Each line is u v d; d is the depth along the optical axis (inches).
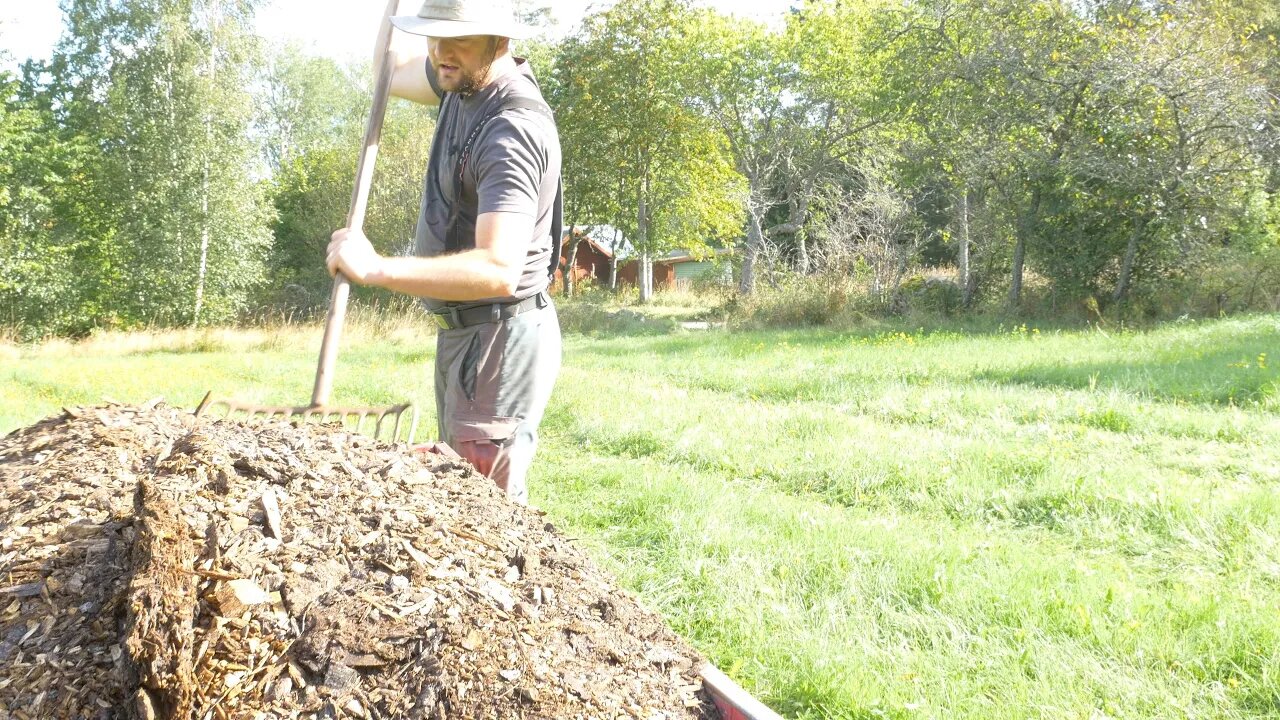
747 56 1435.8
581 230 1428.4
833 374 442.3
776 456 275.0
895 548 185.8
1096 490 224.4
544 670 75.4
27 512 87.0
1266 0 914.1
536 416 121.9
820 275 972.6
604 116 1231.5
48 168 1133.7
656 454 288.4
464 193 111.7
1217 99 711.7
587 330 1018.7
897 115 896.9
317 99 2055.9
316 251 1465.3
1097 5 791.1
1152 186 724.7
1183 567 186.2
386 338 846.5
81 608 77.2
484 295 100.3
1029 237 791.1
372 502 88.5
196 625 72.9
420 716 70.9
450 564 83.4
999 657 140.4
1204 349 471.2
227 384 488.7
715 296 1396.4
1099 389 369.7
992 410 335.6
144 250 1134.4
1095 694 130.3
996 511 224.7
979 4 815.1
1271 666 134.2
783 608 157.2
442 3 106.3
